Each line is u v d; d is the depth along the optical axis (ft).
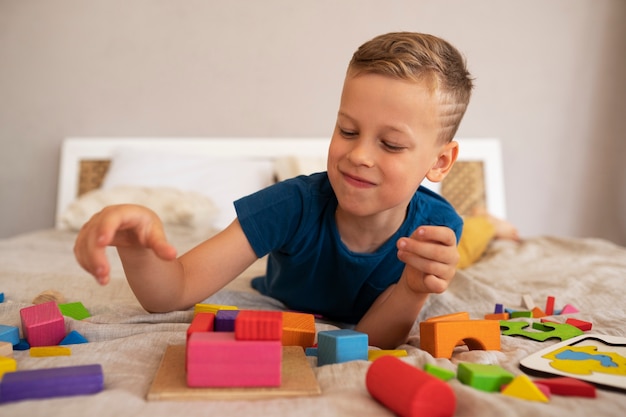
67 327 2.77
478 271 5.26
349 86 2.70
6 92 8.63
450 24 8.63
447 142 3.01
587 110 8.75
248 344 1.97
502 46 8.69
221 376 1.96
